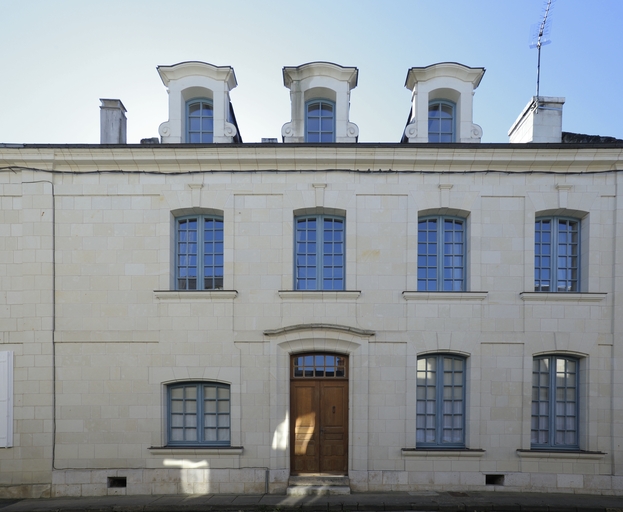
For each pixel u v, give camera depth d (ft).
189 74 35.01
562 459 31.65
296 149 32.89
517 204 33.27
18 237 33.06
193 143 33.32
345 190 33.35
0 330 32.40
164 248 33.09
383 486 31.48
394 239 33.17
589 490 31.30
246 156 33.06
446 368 33.35
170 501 29.81
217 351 32.40
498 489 31.40
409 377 32.22
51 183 33.22
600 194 33.12
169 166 33.45
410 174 33.42
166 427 32.53
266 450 31.83
